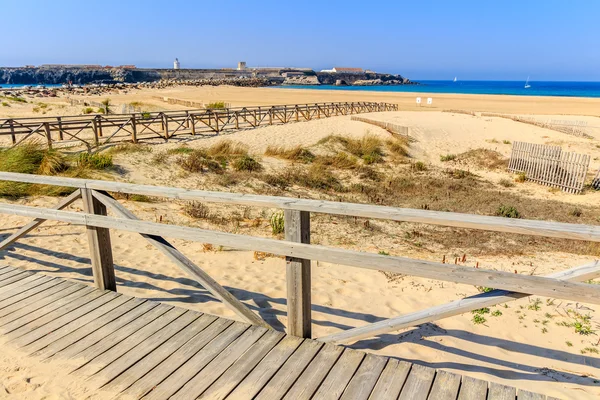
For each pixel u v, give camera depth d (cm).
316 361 292
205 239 328
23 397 262
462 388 263
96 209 385
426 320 281
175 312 362
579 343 370
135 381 273
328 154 1700
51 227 667
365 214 272
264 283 495
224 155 1462
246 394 259
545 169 1500
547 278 237
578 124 2655
